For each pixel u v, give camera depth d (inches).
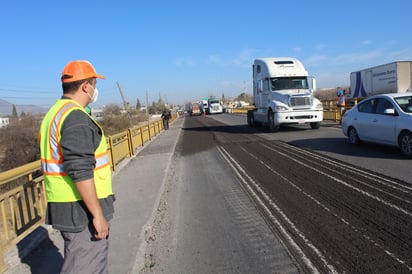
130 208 234.1
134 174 355.3
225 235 184.1
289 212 210.7
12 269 149.3
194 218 215.3
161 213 230.1
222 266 150.3
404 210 197.6
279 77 708.0
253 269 145.6
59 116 89.7
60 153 90.3
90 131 89.9
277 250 161.3
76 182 85.8
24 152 1048.2
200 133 835.4
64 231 92.7
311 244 164.4
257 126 881.5
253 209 222.2
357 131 433.1
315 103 665.6
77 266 93.5
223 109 2866.6
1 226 196.9
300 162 362.3
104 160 97.4
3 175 156.0
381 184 254.2
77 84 97.0
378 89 1059.9
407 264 139.0
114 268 148.5
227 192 268.5
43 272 146.3
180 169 383.2
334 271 138.6
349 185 257.8
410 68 978.1
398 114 363.9
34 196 195.3
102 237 92.0
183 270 149.9
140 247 169.2
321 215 200.7
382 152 382.9
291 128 757.3
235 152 472.4
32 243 173.0
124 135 465.4
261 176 312.3
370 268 138.3
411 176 270.7
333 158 369.4
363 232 172.7
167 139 730.2
